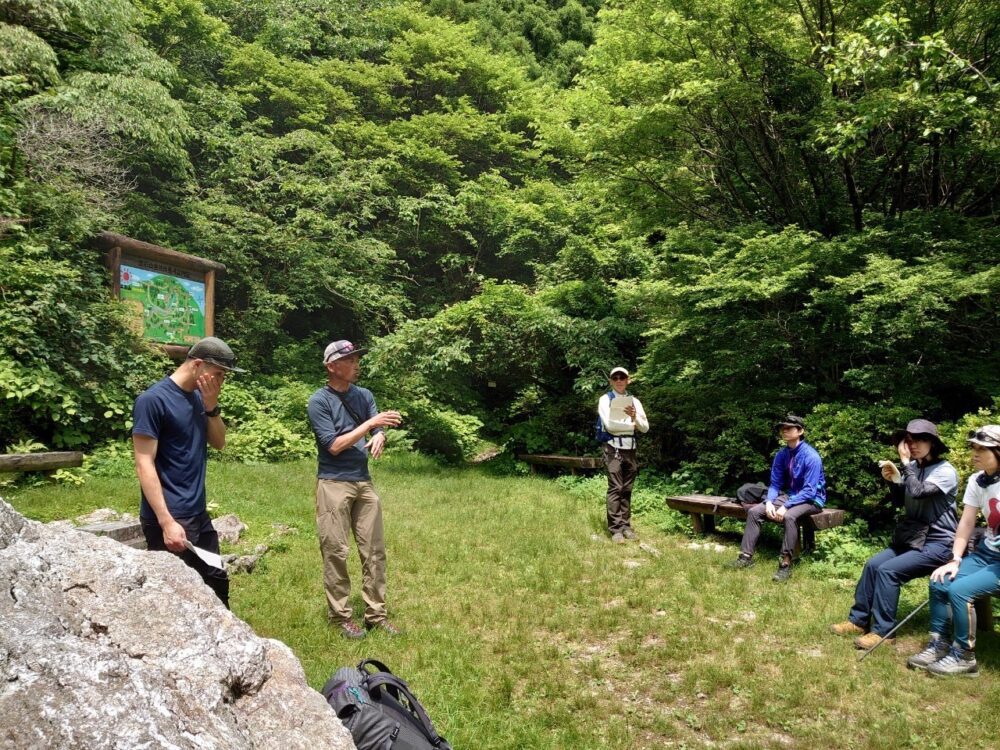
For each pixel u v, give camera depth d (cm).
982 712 367
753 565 640
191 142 1698
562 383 1358
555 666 427
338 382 477
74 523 588
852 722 364
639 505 874
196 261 1227
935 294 729
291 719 180
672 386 1066
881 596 467
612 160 1126
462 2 2756
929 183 989
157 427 315
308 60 2214
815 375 944
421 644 448
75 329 976
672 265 1096
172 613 183
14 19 1095
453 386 1398
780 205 1051
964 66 673
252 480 895
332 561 460
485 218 1911
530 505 888
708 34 969
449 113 2141
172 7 1683
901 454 498
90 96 1131
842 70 736
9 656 140
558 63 2684
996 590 411
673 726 359
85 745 127
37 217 1070
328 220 1666
